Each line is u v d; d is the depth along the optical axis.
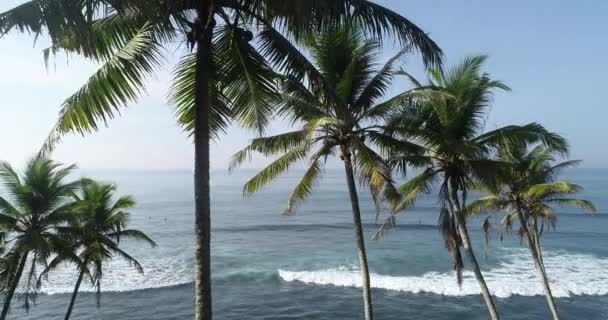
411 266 36.78
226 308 26.05
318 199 119.44
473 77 11.46
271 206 103.31
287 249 46.53
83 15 4.24
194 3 5.19
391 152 10.83
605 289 27.77
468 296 27.20
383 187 9.13
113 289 29.38
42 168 14.45
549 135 11.50
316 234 58.34
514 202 16.52
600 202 94.56
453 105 11.59
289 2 4.64
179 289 29.47
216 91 6.30
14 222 14.02
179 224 69.44
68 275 32.75
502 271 33.62
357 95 10.52
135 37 5.07
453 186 12.46
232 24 5.69
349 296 28.06
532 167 15.62
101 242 18.19
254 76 6.33
